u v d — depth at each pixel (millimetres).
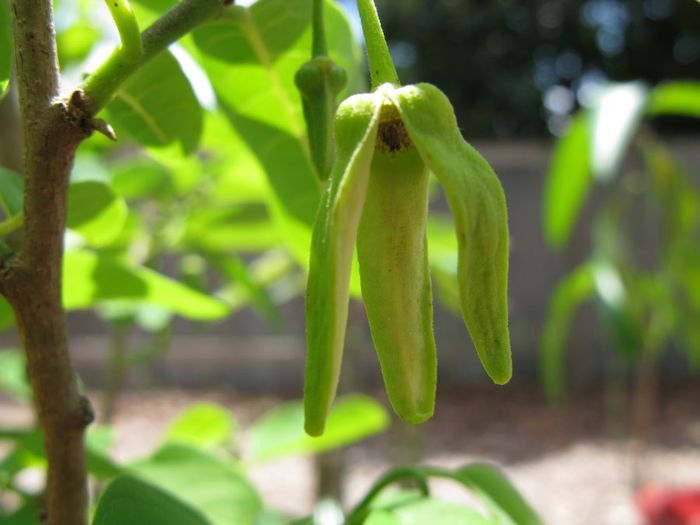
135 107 139
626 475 602
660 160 435
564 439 708
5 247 99
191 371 899
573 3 1312
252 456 226
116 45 92
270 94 146
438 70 1320
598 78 1391
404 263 85
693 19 1319
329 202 75
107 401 273
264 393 896
